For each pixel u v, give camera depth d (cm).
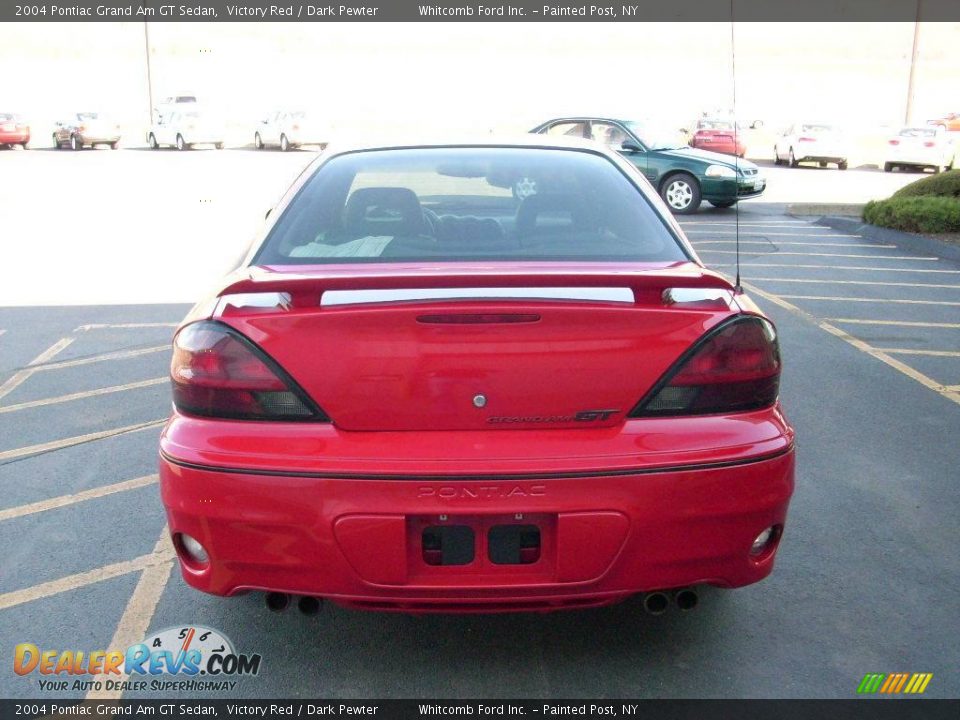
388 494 244
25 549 371
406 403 250
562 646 304
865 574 350
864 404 550
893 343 698
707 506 251
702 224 1474
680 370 254
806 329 745
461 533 249
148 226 1425
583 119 1736
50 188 2033
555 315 249
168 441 260
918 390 580
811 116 4850
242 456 249
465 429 252
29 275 1005
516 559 251
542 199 329
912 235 1230
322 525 246
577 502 245
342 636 311
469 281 246
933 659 295
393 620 321
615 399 253
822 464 457
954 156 2878
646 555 251
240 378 253
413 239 311
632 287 250
